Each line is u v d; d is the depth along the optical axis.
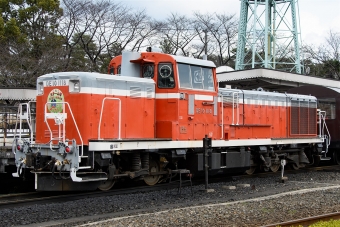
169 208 8.80
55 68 24.80
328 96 17.61
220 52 40.19
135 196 10.14
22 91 16.78
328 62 39.88
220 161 12.77
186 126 11.65
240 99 13.92
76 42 29.08
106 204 9.09
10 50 23.81
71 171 9.43
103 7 30.47
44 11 26.67
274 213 8.14
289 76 24.66
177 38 37.03
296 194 10.42
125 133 10.78
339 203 9.30
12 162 12.44
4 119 14.66
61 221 7.66
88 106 10.02
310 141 16.45
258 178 13.81
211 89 12.49
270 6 32.16
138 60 11.56
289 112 15.91
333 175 14.43
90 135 10.03
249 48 37.41
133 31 31.66
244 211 8.23
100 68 31.03
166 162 11.86
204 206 8.81
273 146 15.36
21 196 10.49
